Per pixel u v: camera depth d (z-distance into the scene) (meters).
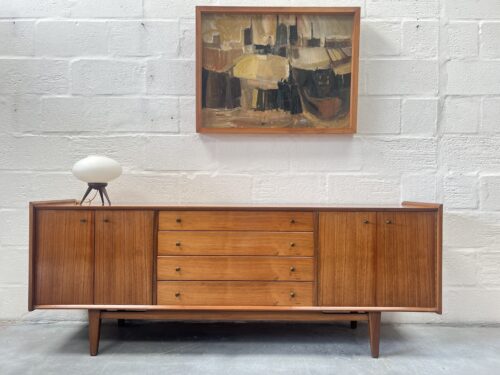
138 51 1.80
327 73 1.77
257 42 1.77
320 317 1.45
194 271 1.43
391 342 1.61
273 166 1.81
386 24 1.79
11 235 1.80
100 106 1.80
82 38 1.80
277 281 1.43
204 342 1.60
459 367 1.40
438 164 1.79
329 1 1.79
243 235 1.43
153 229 1.43
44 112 1.80
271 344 1.59
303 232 1.43
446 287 1.79
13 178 1.80
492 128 1.79
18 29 1.79
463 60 1.79
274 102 1.78
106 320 1.81
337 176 1.81
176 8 1.79
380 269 1.42
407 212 1.43
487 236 1.79
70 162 1.80
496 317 1.79
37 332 1.70
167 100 1.80
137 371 1.36
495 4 1.78
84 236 1.43
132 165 1.81
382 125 1.80
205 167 1.81
